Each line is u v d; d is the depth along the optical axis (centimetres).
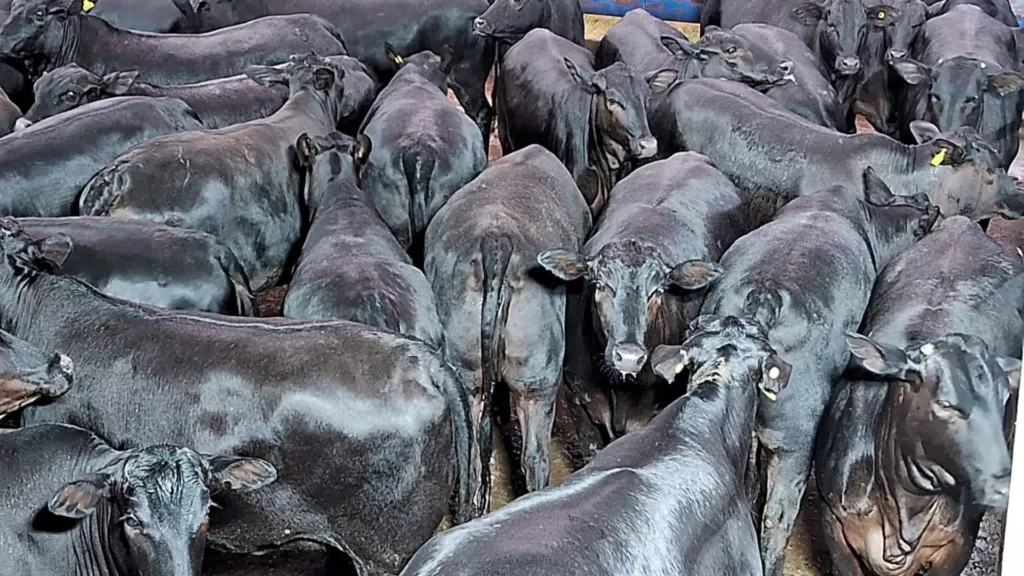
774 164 535
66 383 333
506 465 467
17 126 536
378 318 369
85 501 278
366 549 333
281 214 515
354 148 497
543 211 442
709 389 318
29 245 372
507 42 760
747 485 382
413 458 321
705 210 460
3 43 620
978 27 705
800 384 376
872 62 730
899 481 319
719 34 641
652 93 603
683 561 268
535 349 409
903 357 305
